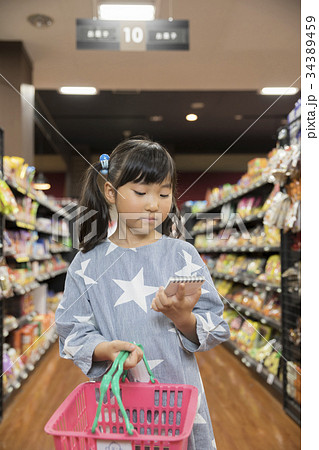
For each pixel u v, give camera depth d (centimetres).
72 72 399
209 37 336
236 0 292
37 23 316
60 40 339
